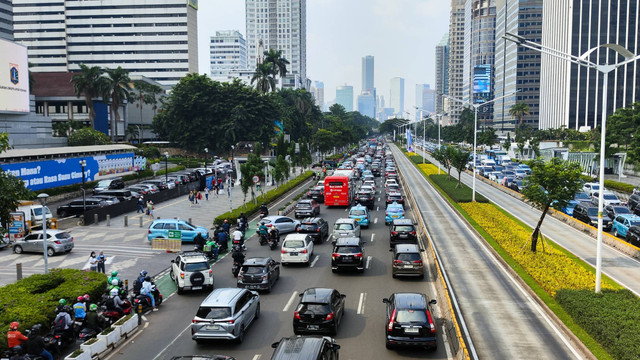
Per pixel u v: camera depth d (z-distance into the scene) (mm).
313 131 153250
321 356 14016
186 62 189750
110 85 98062
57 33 189750
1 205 21219
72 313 19797
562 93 146375
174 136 111375
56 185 58188
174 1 187750
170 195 61969
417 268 26234
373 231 40688
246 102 110875
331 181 52875
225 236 34469
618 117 81438
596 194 53312
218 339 18078
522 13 181750
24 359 15336
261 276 24344
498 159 113750
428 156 133375
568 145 111000
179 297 24641
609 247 35031
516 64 183875
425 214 49156
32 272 29156
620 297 20953
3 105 71062
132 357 17516
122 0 188125
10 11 140875
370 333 19219
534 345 17594
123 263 31453
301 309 18781
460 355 15914
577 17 138875
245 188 49812
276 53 118000
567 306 20531
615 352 15828
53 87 119750
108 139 93312
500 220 42875
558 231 40781
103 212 46719
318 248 35188
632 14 137000
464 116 193500
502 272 27828
